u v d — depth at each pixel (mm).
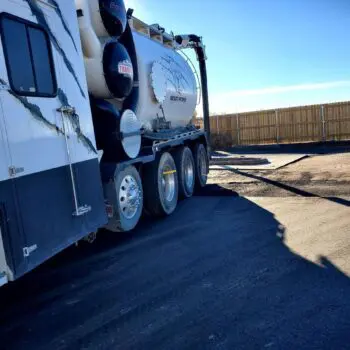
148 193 7160
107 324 3566
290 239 5730
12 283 4656
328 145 22594
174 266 4918
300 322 3402
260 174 12539
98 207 4742
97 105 5988
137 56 7297
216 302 3859
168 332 3365
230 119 26500
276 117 25031
